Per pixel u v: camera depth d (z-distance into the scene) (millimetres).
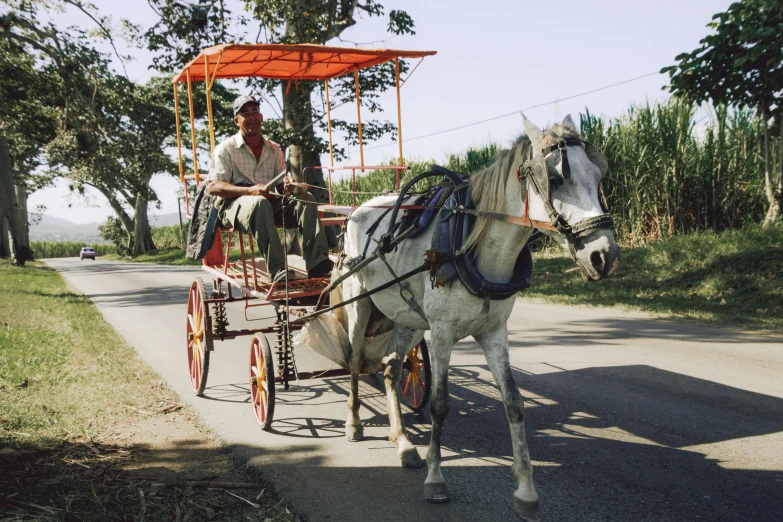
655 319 9219
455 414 5473
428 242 3982
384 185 19656
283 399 6129
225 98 30641
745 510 3480
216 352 8266
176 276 22812
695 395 5512
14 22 22031
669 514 3479
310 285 5461
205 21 15859
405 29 17156
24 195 42406
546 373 6559
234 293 14344
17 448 4547
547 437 4773
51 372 6895
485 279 3510
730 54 11289
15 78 23516
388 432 5121
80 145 22531
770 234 11664
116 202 55000
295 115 15203
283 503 3766
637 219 14758
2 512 3473
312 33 15320
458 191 3893
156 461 4508
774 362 6445
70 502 3662
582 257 2979
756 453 4238
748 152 13703
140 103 23328
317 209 5461
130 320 11281
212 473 4293
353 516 3615
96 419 5387
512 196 3436
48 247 87438
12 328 9688
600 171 3141
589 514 3531
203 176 6680
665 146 14086
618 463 4215
